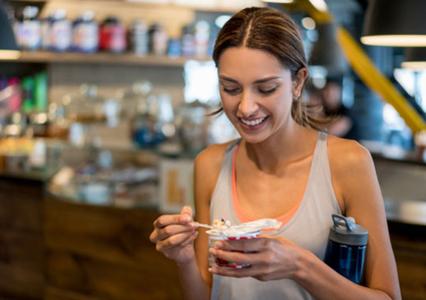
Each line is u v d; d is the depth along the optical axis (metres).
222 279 1.91
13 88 5.90
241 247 1.59
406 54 3.85
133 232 4.25
